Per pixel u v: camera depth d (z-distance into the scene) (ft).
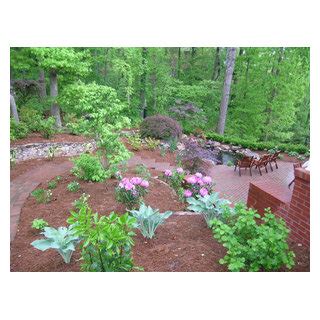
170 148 32.73
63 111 41.55
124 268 8.16
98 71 49.88
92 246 8.04
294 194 11.31
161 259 9.98
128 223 7.93
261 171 29.86
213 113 55.93
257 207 15.25
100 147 19.47
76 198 16.31
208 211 12.11
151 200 15.72
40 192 17.40
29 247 11.97
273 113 51.70
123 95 49.52
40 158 26.25
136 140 32.78
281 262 8.98
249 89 50.90
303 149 42.55
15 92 38.52
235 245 8.68
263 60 49.03
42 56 29.07
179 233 11.93
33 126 30.96
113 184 17.90
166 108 53.67
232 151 40.65
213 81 53.36
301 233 10.84
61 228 10.50
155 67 52.13
